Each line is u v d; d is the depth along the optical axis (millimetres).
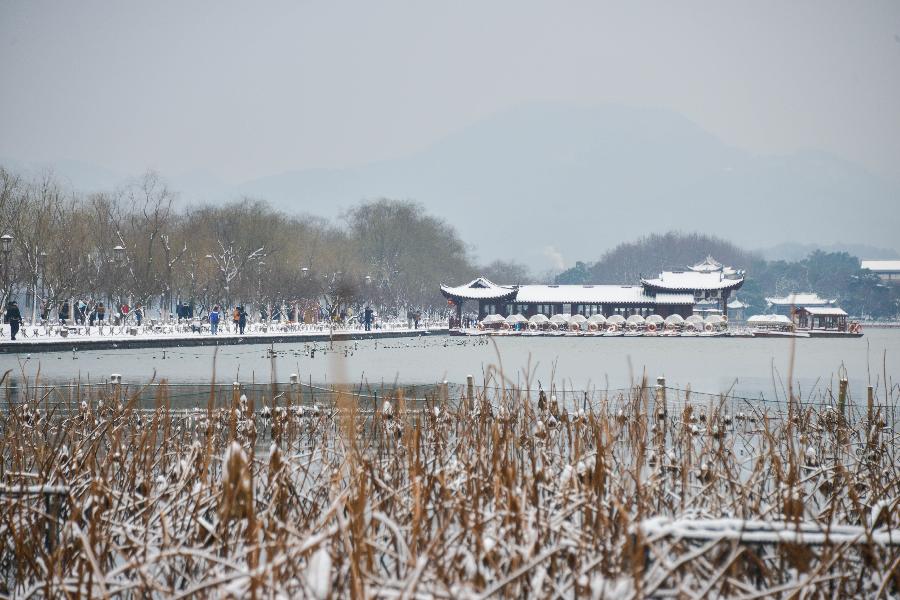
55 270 130750
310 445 30359
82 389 53812
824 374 85500
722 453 23828
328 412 37219
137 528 16469
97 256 151625
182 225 181875
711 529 14086
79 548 15953
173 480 20578
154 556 13453
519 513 14906
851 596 14711
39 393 52062
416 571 11875
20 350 92688
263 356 98625
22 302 187875
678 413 42969
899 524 18031
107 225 154875
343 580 13281
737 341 175750
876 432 28125
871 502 19578
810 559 14422
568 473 17750
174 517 17406
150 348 109312
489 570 14148
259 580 11773
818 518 17406
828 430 34438
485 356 111000
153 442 21469
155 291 146625
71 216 148875
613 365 96438
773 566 15195
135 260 147625
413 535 14406
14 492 17219
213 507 18797
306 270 170500
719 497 19234
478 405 31938
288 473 18375
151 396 51219
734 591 13453
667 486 22094
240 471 14914
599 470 17031
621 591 11750
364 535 13812
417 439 19344
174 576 15242
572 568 14859
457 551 13906
